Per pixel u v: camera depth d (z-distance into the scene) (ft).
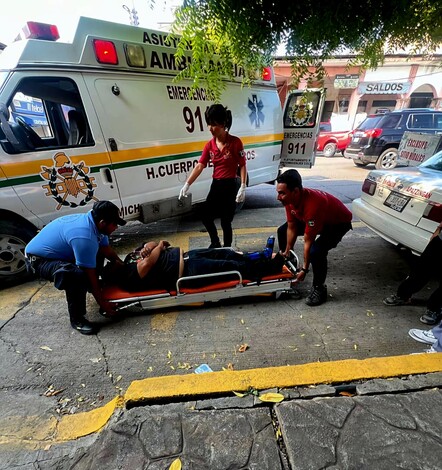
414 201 8.80
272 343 7.25
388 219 9.82
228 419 4.73
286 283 8.57
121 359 6.86
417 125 28.68
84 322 7.74
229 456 4.22
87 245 7.06
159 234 14.73
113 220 7.38
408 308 8.53
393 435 4.41
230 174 10.00
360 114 51.26
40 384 6.22
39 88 9.38
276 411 4.81
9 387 6.15
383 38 3.82
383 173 10.68
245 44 3.78
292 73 4.38
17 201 9.14
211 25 3.57
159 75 11.73
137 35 10.94
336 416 4.69
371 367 5.61
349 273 10.50
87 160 10.24
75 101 10.00
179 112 12.56
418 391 5.12
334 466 4.04
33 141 10.52
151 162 11.96
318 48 3.94
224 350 7.06
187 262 8.39
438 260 7.34
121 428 4.63
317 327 7.78
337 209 7.86
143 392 5.18
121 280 8.28
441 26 3.46
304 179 26.58
